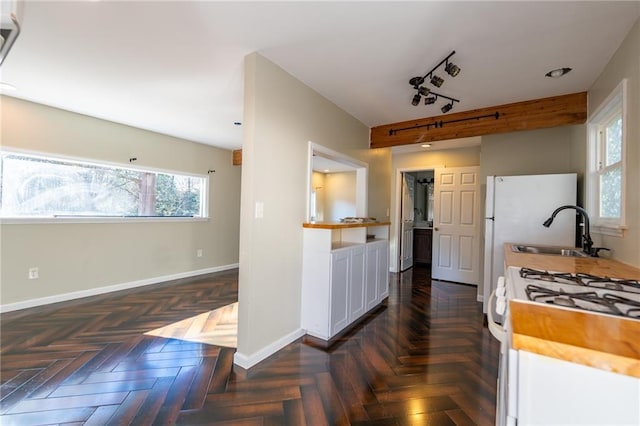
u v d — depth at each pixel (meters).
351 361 2.26
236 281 4.66
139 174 4.38
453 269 4.93
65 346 2.43
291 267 2.61
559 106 2.83
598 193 2.51
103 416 1.62
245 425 1.57
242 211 2.25
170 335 2.68
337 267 2.73
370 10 1.70
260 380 1.99
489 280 3.20
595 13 1.69
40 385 1.89
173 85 2.78
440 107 3.26
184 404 1.73
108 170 4.04
